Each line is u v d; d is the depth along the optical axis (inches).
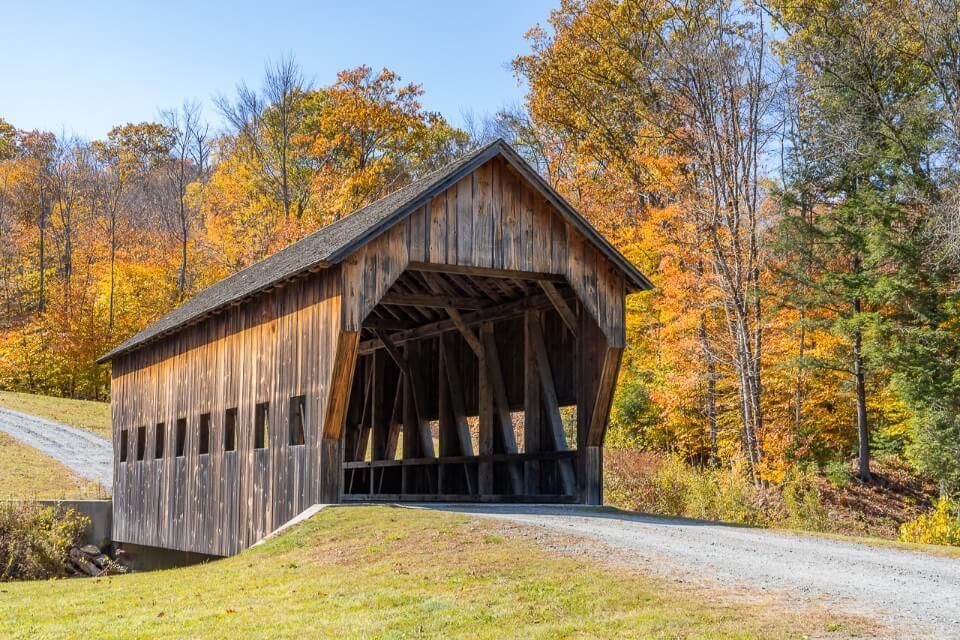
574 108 1560.0
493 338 772.0
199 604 399.5
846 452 1318.9
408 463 841.5
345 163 1793.8
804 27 1310.3
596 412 679.7
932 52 1186.6
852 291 1184.2
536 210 665.6
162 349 901.8
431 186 608.4
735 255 1112.8
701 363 1159.6
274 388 668.7
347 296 585.6
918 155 1197.1
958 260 1117.7
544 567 398.9
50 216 2453.2
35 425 1552.7
